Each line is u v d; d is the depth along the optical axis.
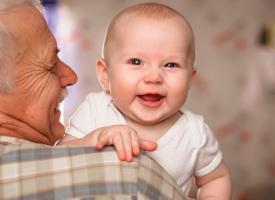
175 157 0.98
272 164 4.16
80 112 1.05
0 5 0.78
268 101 4.08
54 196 0.69
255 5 4.09
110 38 0.99
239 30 4.09
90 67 3.92
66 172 0.71
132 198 0.71
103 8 3.96
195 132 1.01
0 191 0.67
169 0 4.04
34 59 0.80
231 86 4.09
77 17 3.91
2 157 0.70
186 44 0.95
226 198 1.06
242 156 4.12
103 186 0.71
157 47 0.92
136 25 0.94
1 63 0.75
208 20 4.08
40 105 0.82
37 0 0.86
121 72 0.95
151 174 0.76
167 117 0.99
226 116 4.10
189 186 1.03
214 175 1.06
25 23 0.79
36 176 0.69
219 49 4.08
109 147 0.76
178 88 0.94
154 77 0.91
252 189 3.92
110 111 1.01
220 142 4.09
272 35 3.96
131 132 0.78
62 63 0.90
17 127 0.79
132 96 0.94
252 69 4.07
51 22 3.76
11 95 0.78
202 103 4.07
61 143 0.91
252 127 4.11
